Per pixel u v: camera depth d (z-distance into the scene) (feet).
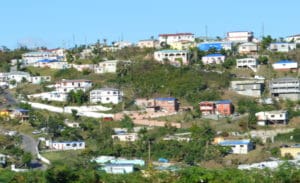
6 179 368.68
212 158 510.58
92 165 471.62
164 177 359.66
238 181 348.18
